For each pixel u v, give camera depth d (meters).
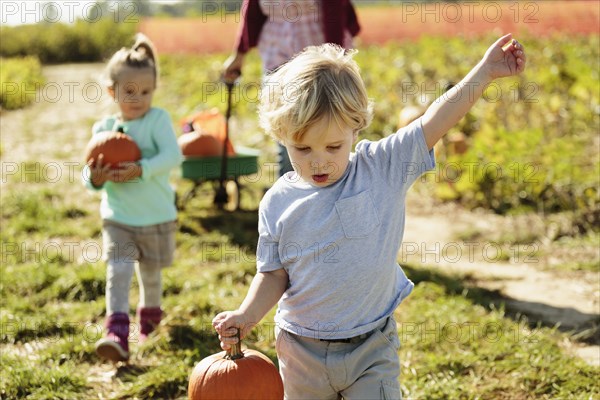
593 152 10.13
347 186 3.04
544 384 4.38
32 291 5.98
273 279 3.13
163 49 33.88
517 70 3.02
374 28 31.36
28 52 34.16
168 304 5.67
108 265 4.89
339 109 2.82
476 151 9.41
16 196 8.69
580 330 5.21
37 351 4.92
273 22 6.57
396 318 5.38
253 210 8.55
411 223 8.12
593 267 6.45
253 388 2.99
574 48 19.59
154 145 5.10
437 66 17.81
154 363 4.82
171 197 5.14
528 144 9.60
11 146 12.77
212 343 5.03
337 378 3.13
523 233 7.44
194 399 3.04
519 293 5.98
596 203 7.89
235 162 8.40
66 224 7.99
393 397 3.15
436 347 4.90
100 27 34.91
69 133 14.11
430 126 3.06
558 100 11.57
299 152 2.94
